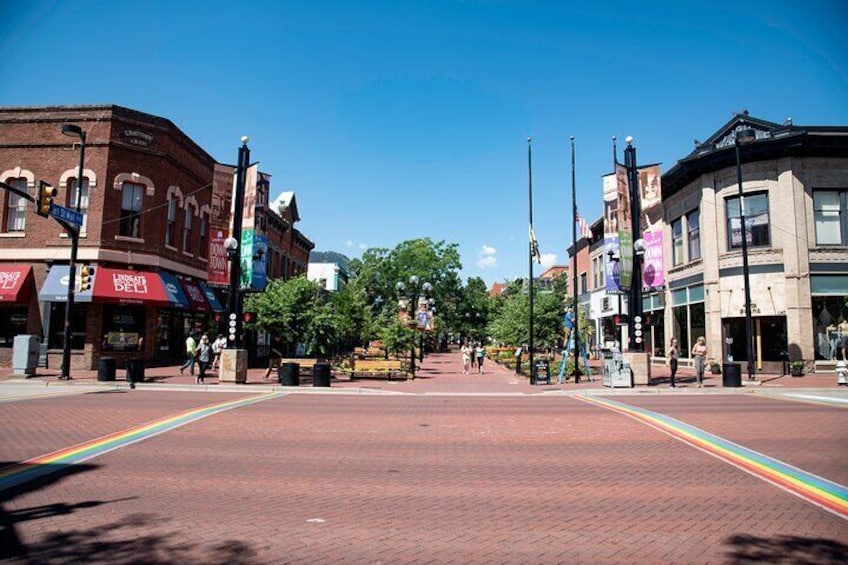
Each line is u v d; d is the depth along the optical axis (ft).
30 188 87.81
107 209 86.94
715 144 99.30
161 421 40.98
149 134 91.61
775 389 69.62
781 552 17.20
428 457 30.63
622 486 24.88
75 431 36.40
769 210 90.12
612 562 16.43
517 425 41.75
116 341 86.74
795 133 86.94
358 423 42.22
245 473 26.58
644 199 80.94
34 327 85.20
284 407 51.13
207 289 108.37
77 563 15.79
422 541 18.07
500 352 172.14
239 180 78.18
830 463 29.12
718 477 26.43
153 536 18.04
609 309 140.87
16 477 24.90
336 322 86.07
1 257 86.22
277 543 17.66
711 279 95.04
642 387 73.92
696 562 16.42
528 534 18.80
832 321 87.25
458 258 230.68
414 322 100.17
